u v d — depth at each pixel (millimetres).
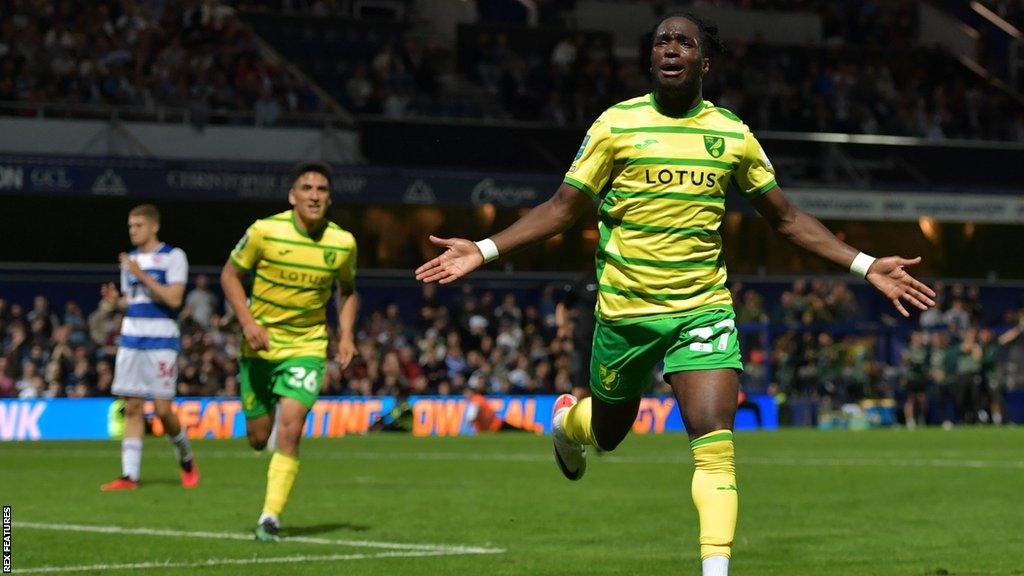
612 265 8117
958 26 53594
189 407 31906
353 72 44531
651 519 13727
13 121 35094
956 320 40375
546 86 45156
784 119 46719
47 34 38062
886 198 40688
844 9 52469
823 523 13398
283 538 11984
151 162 34156
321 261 12508
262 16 44812
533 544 11664
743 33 51000
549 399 35375
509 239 7879
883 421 38875
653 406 35812
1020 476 19516
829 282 40969
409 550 11141
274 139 37562
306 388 12219
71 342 32344
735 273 40031
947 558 10734
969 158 44375
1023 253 41938
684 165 7895
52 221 33750
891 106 48719
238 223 35250
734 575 9719
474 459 23484
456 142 39500
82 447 27250
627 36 50000
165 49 39250
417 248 37250
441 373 35312
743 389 38406
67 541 11680
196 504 15141
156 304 17078
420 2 48594
